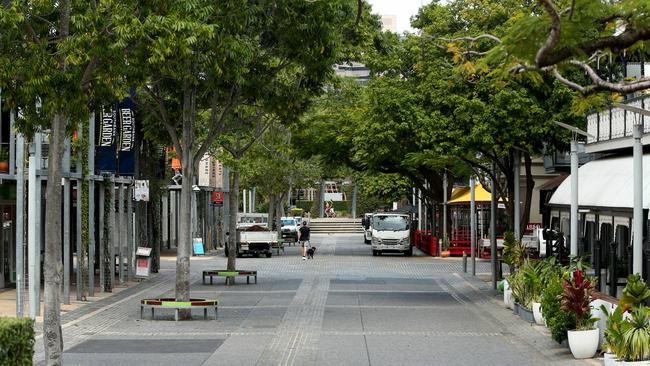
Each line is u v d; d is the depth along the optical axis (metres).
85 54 14.70
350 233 101.00
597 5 9.44
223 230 67.69
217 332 21.30
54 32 16.73
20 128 15.63
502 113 27.59
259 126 42.91
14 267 32.41
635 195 17.81
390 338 20.38
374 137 35.78
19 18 14.73
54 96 14.67
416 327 22.39
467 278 38.53
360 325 22.75
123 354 17.77
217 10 20.97
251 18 22.33
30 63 14.76
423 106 29.55
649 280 18.28
